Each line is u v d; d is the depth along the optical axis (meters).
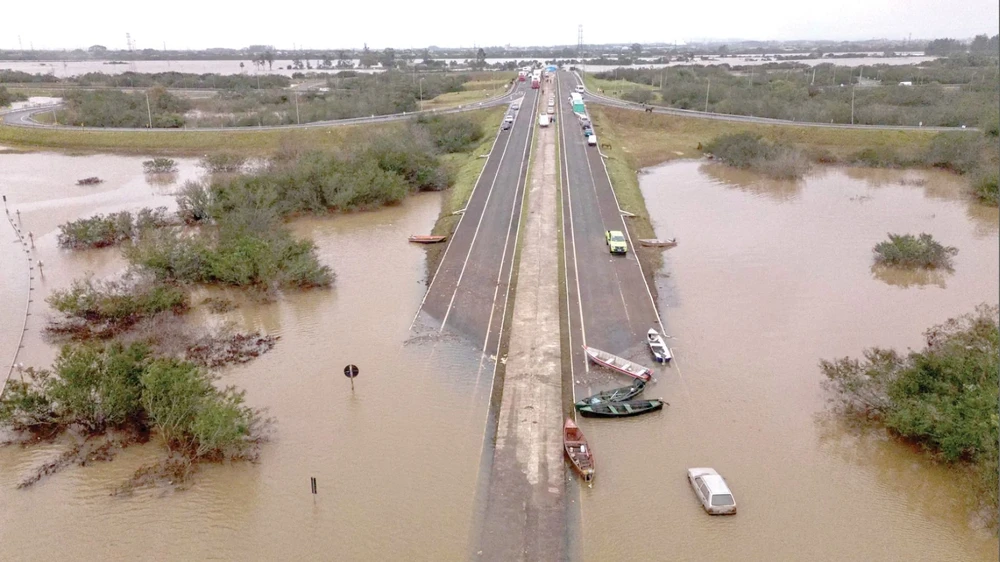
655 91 160.50
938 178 86.88
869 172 90.50
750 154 93.31
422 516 27.41
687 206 74.25
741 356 40.78
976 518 27.48
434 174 80.44
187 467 29.94
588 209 68.12
